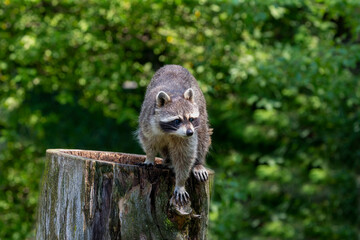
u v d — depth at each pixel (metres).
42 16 12.56
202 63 12.49
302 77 11.74
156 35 13.09
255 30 12.77
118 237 5.23
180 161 5.65
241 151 15.26
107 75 12.94
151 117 6.10
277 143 15.00
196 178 5.82
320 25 12.81
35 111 14.07
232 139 15.33
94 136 15.41
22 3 11.91
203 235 5.75
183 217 5.38
